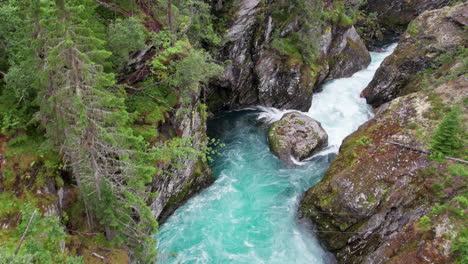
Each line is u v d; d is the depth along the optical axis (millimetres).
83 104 10430
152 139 18219
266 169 25844
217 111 33656
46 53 11031
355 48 39812
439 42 31938
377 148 21578
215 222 21078
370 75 39500
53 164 14078
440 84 26172
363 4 50312
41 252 11258
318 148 27203
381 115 25453
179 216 21312
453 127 19109
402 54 33438
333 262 18891
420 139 21062
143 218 14398
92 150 11930
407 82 32250
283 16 32344
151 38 20141
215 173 25359
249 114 33469
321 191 21062
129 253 15023
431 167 18844
